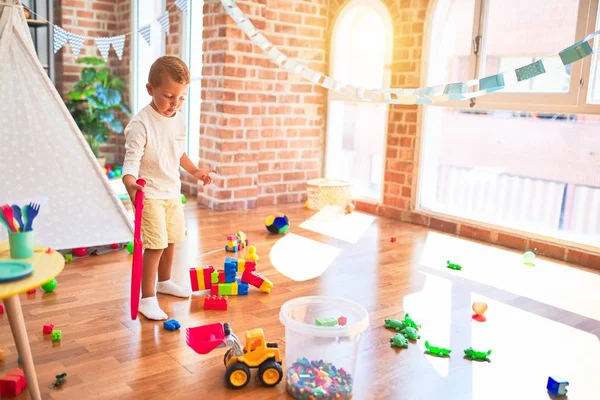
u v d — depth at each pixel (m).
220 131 4.19
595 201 3.35
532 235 3.50
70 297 2.41
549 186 3.56
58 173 2.82
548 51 3.41
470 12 3.81
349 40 4.68
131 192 1.99
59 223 2.82
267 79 4.36
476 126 3.93
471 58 3.76
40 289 2.49
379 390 1.73
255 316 2.28
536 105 3.41
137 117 2.20
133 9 5.52
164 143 2.26
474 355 1.99
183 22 5.04
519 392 1.76
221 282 2.52
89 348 1.93
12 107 2.70
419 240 3.67
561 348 2.10
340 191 4.35
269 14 4.31
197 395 1.66
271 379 1.72
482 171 3.92
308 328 1.66
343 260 3.14
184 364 1.84
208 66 4.28
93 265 2.86
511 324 2.31
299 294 2.56
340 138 4.87
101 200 2.96
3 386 1.59
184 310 2.32
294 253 3.24
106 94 5.36
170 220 2.35
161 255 2.44
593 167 3.35
